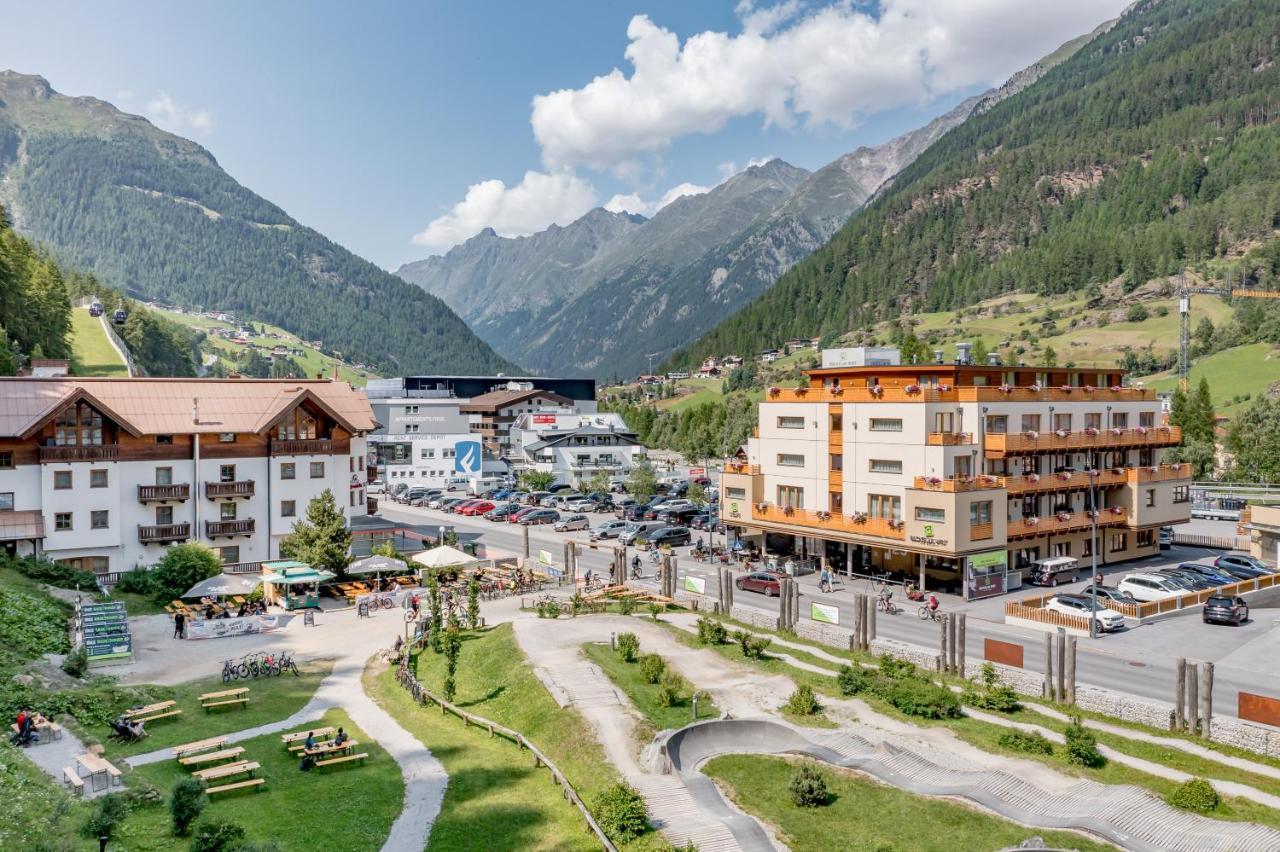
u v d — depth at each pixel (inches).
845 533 3139.8
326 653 2317.9
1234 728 1656.0
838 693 1916.8
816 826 1323.8
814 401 3312.0
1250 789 1459.2
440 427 6953.7
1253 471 5989.2
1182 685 1726.1
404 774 1507.1
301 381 3809.1
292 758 1568.7
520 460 7263.8
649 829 1295.5
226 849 1116.5
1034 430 3218.5
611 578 3312.0
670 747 1567.4
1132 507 3449.8
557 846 1256.8
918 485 2896.2
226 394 3316.9
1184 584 2847.0
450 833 1283.2
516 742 1670.8
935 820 1342.3
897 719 1764.3
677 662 2113.7
